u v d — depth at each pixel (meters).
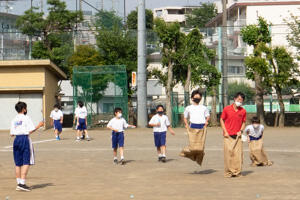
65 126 41.31
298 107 42.97
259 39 36.09
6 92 34.28
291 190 8.88
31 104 34.38
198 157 11.69
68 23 48.03
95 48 44.25
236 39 51.59
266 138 24.34
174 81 40.00
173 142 22.03
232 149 10.89
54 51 45.09
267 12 69.00
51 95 36.41
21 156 9.46
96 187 9.64
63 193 8.95
